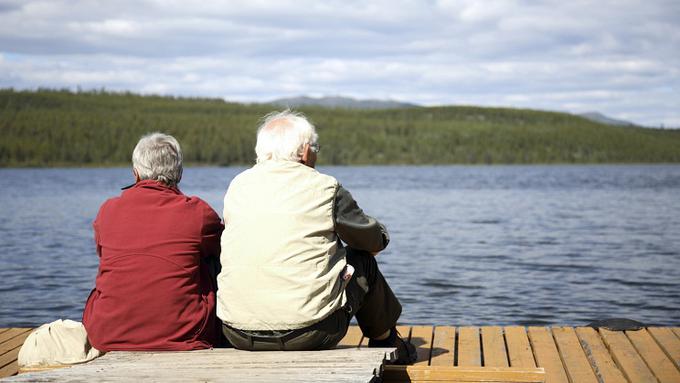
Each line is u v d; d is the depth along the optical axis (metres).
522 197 58.88
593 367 6.66
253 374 4.45
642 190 71.44
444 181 100.88
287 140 5.23
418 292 15.00
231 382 4.27
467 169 189.38
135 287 5.29
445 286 15.76
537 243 24.73
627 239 25.91
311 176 5.18
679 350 7.08
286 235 4.99
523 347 7.41
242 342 5.17
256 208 5.07
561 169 190.75
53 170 178.88
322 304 5.04
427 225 32.88
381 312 5.83
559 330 8.17
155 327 5.30
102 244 5.45
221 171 162.88
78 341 5.56
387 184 90.06
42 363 5.52
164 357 5.01
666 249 22.67
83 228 31.08
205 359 4.91
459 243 24.89
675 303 13.62
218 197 61.06
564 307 13.30
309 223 5.05
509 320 12.16
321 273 5.05
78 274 17.48
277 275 4.97
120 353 5.19
